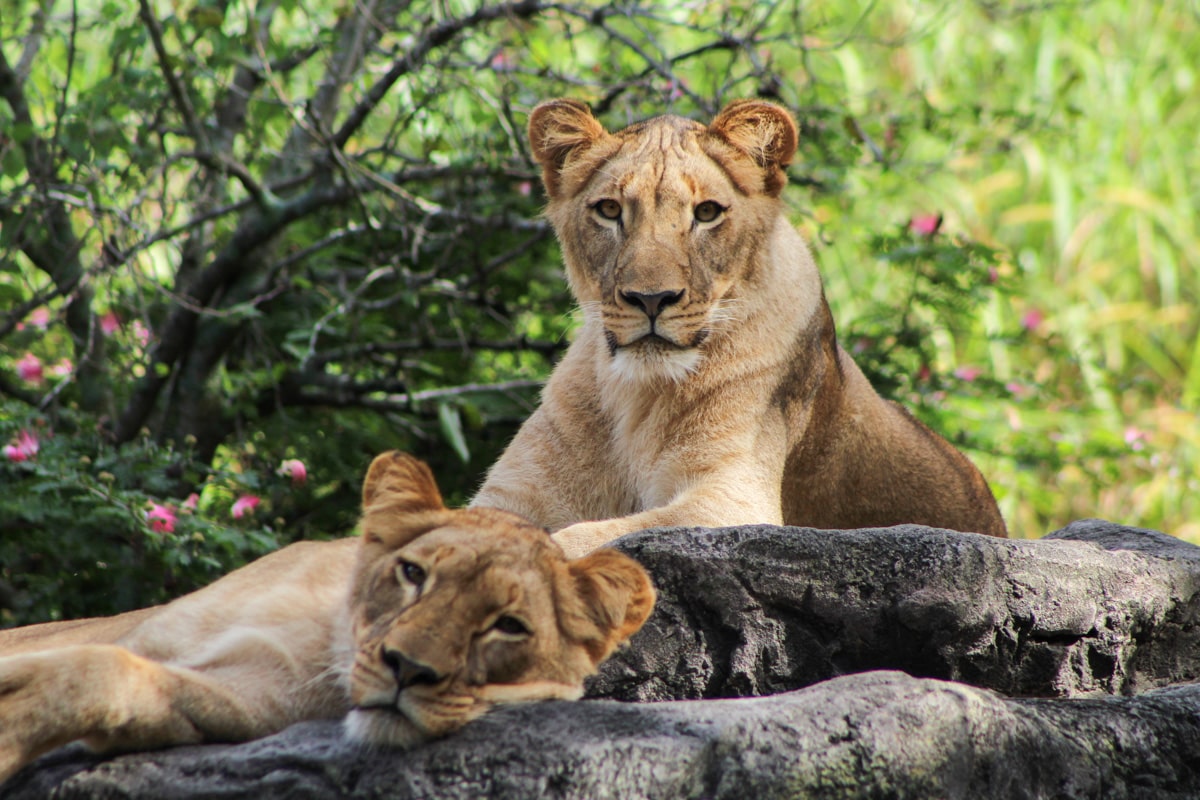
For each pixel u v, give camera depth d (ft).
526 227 40.22
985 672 19.53
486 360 44.91
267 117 37.42
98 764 14.88
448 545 15.84
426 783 14.26
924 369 43.19
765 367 26.23
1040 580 19.84
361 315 39.32
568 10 38.86
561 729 14.80
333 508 39.52
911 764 15.29
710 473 25.58
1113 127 66.13
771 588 18.72
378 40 39.86
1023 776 16.12
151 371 36.52
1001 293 43.32
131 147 36.37
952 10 63.57
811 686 16.57
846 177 43.68
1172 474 56.08
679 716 15.15
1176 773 17.21
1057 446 48.01
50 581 32.27
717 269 25.22
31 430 31.42
